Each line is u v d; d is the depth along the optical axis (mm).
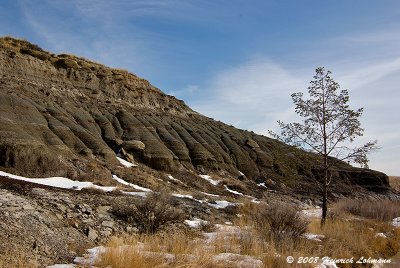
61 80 50500
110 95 54281
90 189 19234
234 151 52406
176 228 13125
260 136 66062
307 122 14727
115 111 49469
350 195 45219
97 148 34938
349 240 12195
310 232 13359
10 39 52562
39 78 47531
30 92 41500
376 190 54188
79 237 10094
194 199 21781
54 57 54438
